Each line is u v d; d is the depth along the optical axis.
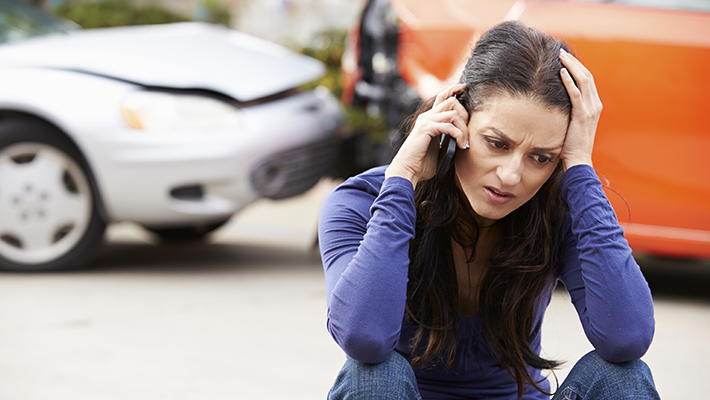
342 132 4.88
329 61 7.21
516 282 1.70
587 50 3.91
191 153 4.20
